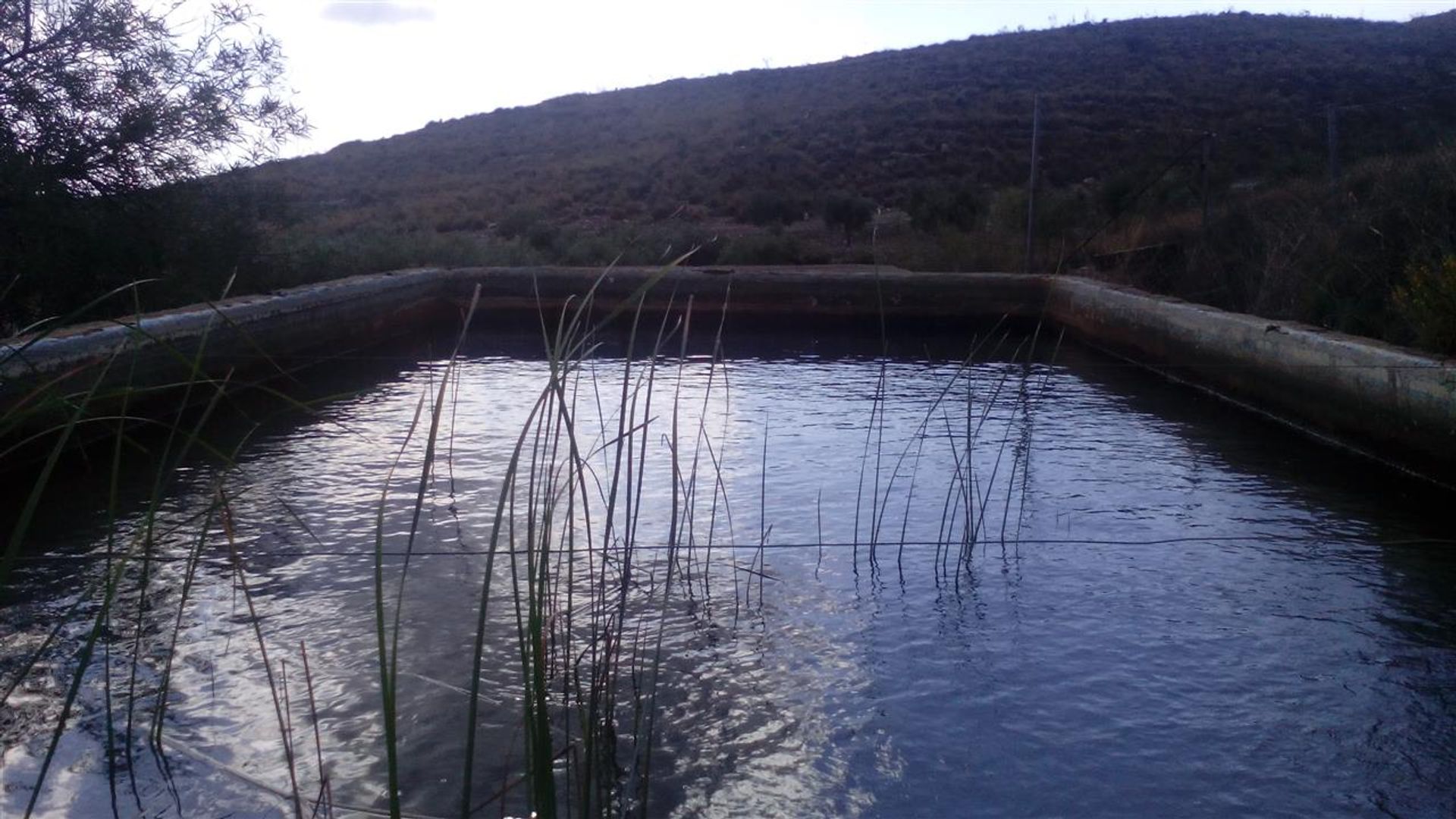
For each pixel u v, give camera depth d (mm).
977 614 4766
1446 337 7203
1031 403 9383
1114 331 12273
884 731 3756
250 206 11633
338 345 11773
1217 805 3316
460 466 7137
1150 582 5141
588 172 40000
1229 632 4555
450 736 3668
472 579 5082
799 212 29609
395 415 8734
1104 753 3611
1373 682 4098
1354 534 5820
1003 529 5688
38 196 9227
